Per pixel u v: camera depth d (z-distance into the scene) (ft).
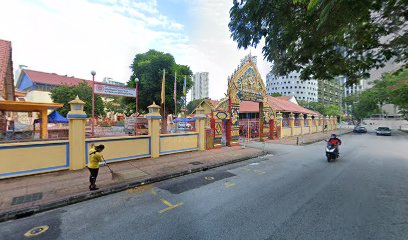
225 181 21.89
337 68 26.94
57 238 11.30
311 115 103.30
